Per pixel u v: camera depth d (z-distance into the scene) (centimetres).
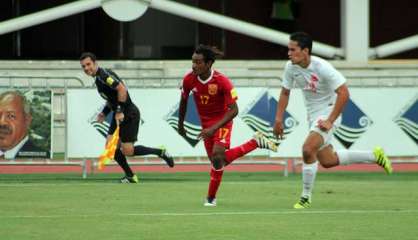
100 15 8688
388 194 3825
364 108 4944
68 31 8675
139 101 4772
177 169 5431
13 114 4694
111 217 2930
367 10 7500
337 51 7569
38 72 7288
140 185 4272
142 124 4775
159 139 4791
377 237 2509
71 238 2456
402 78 5659
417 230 2652
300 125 4872
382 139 4962
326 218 2933
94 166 5272
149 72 7375
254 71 7388
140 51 8738
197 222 2806
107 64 7469
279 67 7631
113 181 4553
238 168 5503
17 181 4547
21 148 4706
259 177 4881
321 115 3209
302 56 3142
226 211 3131
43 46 8675
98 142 4766
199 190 3994
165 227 2684
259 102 4816
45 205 3322
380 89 4950
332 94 3206
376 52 7556
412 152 4994
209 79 3312
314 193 3862
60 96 4750
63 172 5222
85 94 4750
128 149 4388
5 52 8638
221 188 4116
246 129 4803
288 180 4653
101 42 8712
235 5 9006
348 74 7362
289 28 9138
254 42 9025
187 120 4794
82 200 3516
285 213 3069
